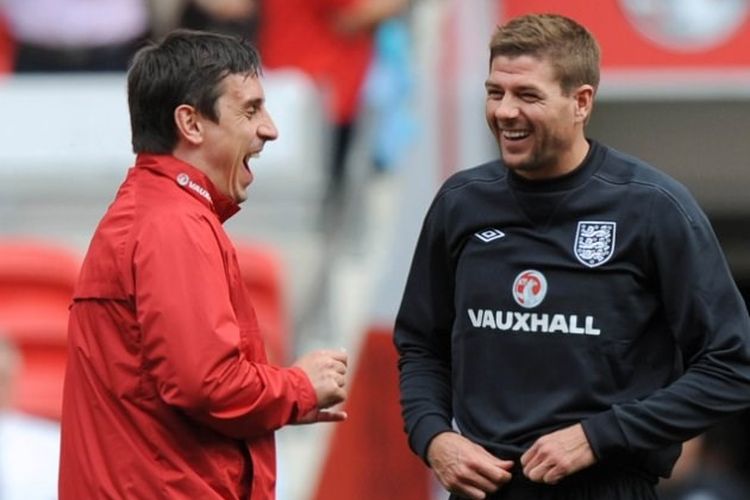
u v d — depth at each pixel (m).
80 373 14.10
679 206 13.69
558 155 13.76
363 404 27.67
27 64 34.47
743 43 27.78
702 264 13.66
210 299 13.59
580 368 13.71
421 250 14.79
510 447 13.89
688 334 13.76
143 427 13.81
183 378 13.45
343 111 34.03
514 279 13.94
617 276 13.71
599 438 13.53
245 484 14.16
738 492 26.91
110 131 33.69
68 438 14.20
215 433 13.97
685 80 27.88
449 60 28.12
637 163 13.93
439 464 14.20
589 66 13.75
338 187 33.59
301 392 14.02
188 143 14.12
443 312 14.81
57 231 33.78
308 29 34.00
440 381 14.84
